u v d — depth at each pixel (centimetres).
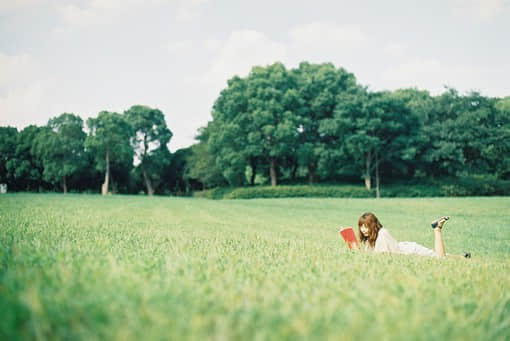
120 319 211
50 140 6662
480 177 6012
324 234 1391
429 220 2153
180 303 240
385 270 419
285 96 5606
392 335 206
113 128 6594
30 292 234
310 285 321
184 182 8556
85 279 283
